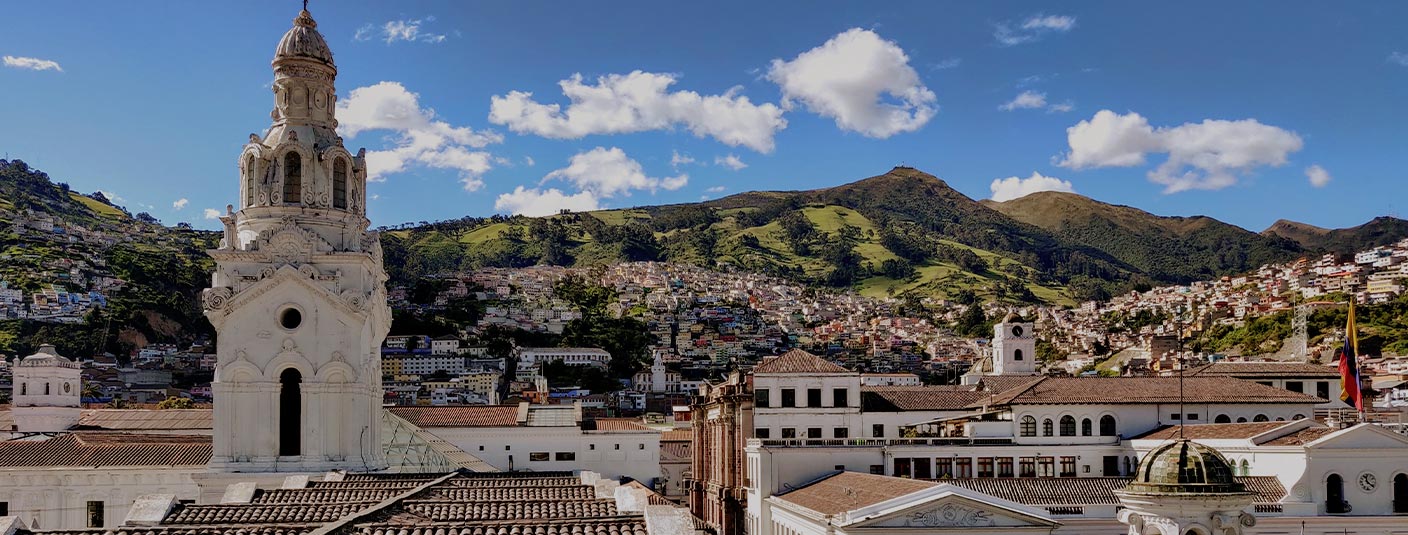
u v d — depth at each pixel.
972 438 126.75
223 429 77.50
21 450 93.06
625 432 162.38
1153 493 44.91
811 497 112.12
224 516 51.59
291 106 81.56
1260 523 108.12
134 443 97.00
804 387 135.88
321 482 67.31
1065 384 132.88
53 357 137.62
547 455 160.12
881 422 136.75
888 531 92.38
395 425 97.44
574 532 45.59
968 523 93.25
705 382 169.00
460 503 53.47
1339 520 108.75
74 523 89.31
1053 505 108.31
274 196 79.62
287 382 79.06
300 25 83.06
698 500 163.50
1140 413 130.12
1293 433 117.12
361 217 82.94
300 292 78.62
